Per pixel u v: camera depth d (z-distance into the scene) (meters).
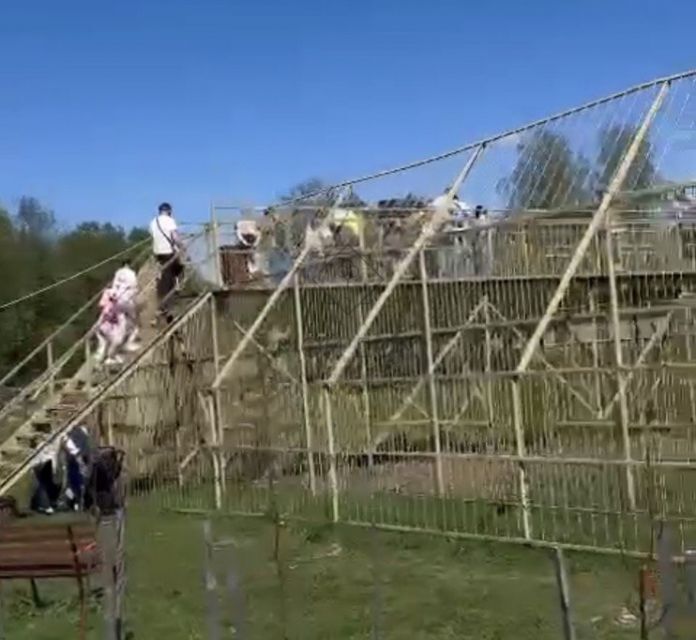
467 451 18.84
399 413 20.00
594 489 15.05
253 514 19.75
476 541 16.08
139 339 25.17
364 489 18.33
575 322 24.11
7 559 12.82
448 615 12.55
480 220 23.62
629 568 13.63
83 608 11.58
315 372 23.08
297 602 13.23
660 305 24.11
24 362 26.95
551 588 13.38
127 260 34.12
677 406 19.44
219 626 10.86
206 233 24.98
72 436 22.02
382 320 22.92
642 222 22.89
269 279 24.61
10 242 54.97
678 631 7.43
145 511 21.30
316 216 24.81
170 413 23.64
